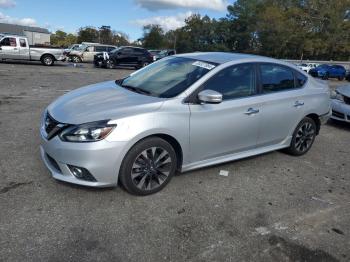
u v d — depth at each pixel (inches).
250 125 182.1
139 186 150.7
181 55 201.6
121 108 145.9
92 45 1239.5
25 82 496.1
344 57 2694.4
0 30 3115.2
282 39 2501.2
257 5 3093.0
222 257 120.2
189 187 167.0
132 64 1035.3
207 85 165.3
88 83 544.1
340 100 319.0
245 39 3149.6
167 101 153.9
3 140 211.9
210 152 171.2
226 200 158.6
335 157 234.1
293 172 199.0
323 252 128.0
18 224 127.7
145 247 121.6
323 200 168.1
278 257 123.0
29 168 172.6
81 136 136.3
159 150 152.9
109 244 121.5
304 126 219.1
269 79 194.4
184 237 129.0
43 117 161.0
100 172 139.0
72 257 113.7
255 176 187.9
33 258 111.7
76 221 132.5
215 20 3622.0
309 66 1502.2
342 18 2477.9
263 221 144.3
